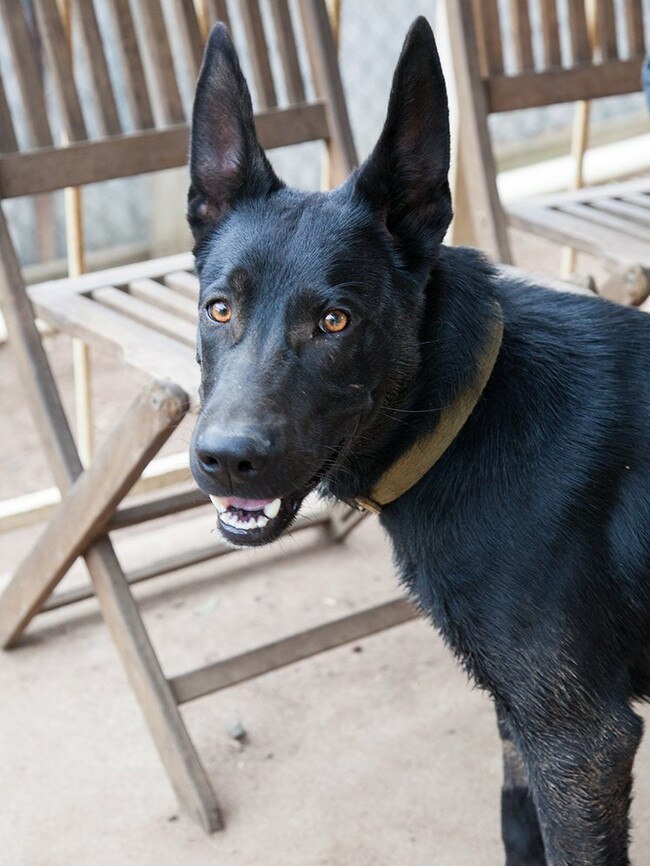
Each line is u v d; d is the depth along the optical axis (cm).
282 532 99
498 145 296
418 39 98
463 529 102
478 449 102
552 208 155
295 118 151
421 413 103
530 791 110
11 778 129
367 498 106
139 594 157
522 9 157
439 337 103
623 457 102
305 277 97
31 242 247
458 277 104
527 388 103
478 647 103
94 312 133
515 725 104
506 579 100
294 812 123
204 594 156
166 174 249
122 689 141
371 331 99
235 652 145
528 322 106
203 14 150
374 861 117
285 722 134
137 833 122
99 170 142
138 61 144
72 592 150
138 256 259
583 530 101
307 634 130
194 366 119
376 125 279
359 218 101
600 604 101
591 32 165
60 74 141
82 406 165
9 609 143
